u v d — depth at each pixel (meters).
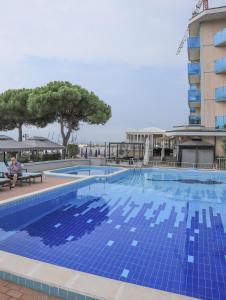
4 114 32.56
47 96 27.27
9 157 24.11
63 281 3.66
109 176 17.64
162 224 8.07
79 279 3.72
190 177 20.11
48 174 16.95
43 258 5.59
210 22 31.34
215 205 10.78
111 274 4.95
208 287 4.54
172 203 11.07
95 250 6.02
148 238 6.83
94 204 10.65
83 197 12.05
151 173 22.48
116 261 5.47
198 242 6.60
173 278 4.81
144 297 3.34
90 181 16.22
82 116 31.03
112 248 6.14
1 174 13.57
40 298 3.52
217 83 30.59
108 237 6.88
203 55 31.47
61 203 10.77
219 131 26.25
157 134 40.25
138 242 6.54
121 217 8.82
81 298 3.41
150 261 5.49
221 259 5.64
